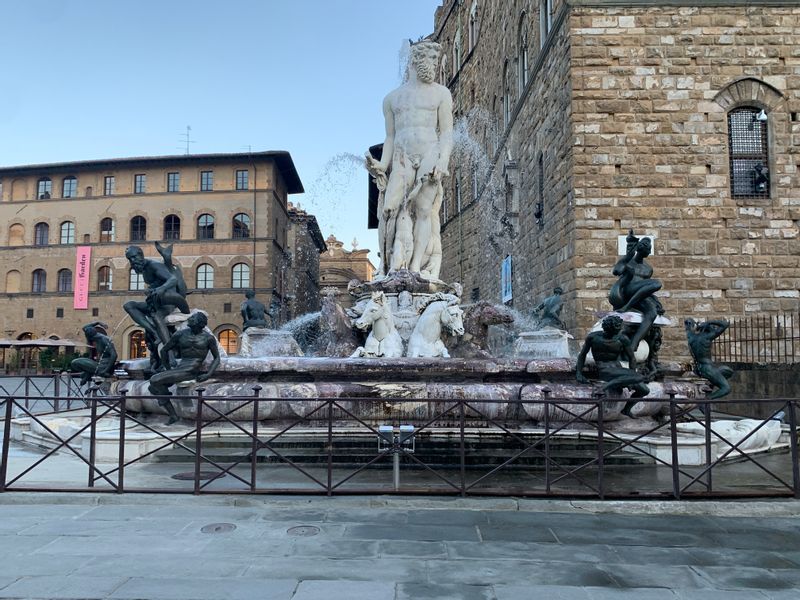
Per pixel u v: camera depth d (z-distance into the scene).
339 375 11.34
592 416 10.65
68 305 62.78
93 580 4.91
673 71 18.52
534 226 24.25
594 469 8.97
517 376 11.64
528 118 25.38
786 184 18.25
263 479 8.26
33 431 11.97
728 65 18.47
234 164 62.16
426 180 15.33
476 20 40.75
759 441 10.19
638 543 5.94
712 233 18.19
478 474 8.73
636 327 11.42
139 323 12.43
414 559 5.44
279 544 5.82
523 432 9.97
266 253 61.19
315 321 20.45
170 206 62.50
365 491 7.36
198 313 10.75
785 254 18.08
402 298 14.63
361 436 9.76
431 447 9.66
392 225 15.71
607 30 18.64
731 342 17.72
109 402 8.30
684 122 18.42
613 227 18.27
